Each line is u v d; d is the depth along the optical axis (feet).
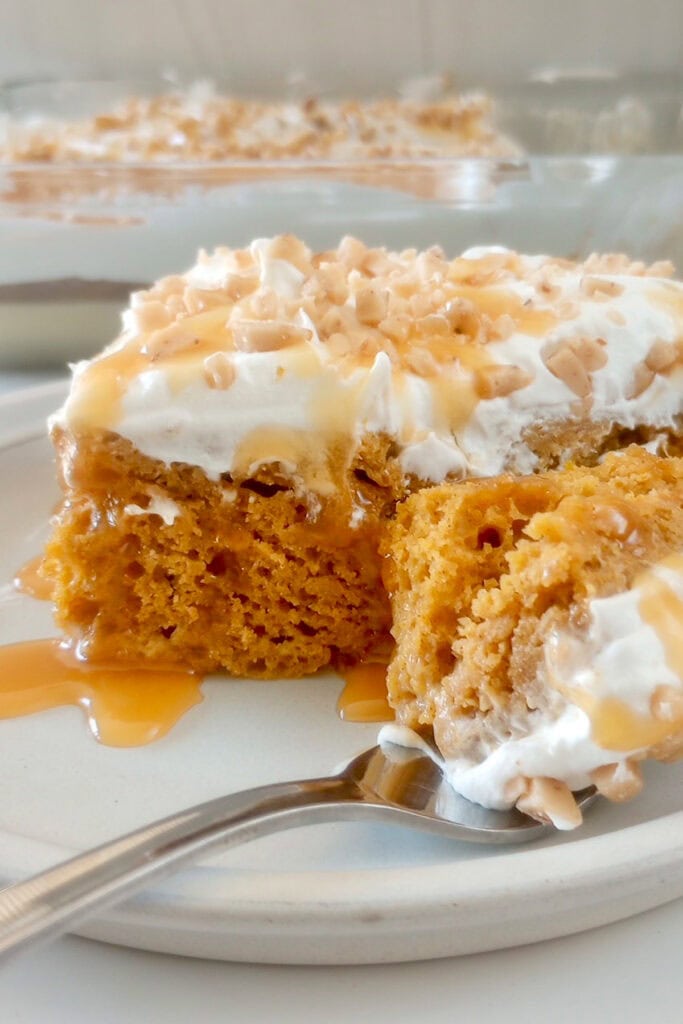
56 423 0.72
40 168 1.08
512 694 0.62
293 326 0.71
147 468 0.71
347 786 0.62
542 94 1.45
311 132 1.34
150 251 1.11
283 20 1.54
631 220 1.14
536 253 1.15
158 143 1.30
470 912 0.56
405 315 0.75
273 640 0.74
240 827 0.58
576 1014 0.56
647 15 1.49
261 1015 0.56
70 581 0.73
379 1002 0.57
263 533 0.72
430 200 1.12
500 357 0.73
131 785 0.66
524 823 0.61
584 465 0.75
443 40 1.55
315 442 0.71
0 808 0.65
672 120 1.43
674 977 0.58
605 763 0.60
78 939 0.59
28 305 1.13
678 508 0.65
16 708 0.71
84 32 1.55
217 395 0.70
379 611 0.74
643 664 0.59
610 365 0.75
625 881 0.56
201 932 0.56
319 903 0.55
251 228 1.12
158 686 0.73
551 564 0.61
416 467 0.72
